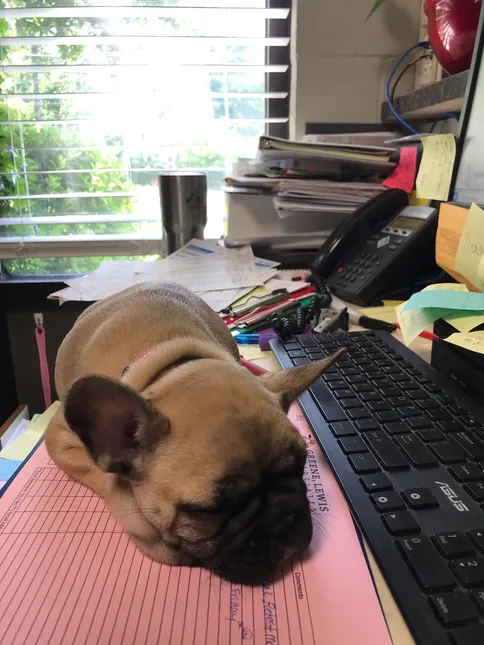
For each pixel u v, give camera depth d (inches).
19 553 19.5
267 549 18.4
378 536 18.1
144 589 17.9
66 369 32.7
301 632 15.7
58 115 63.5
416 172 50.6
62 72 61.8
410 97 55.5
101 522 21.4
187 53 63.1
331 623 15.9
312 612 16.3
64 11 59.4
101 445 21.0
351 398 28.3
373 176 57.2
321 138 58.6
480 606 15.0
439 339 31.7
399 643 14.8
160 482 20.2
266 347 38.6
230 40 62.1
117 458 21.3
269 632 15.8
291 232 58.4
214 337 32.8
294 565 18.4
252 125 67.9
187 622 16.3
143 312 31.5
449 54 48.1
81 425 20.3
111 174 66.4
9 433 51.4
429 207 47.8
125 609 16.9
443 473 21.4
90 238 66.6
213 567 18.7
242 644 15.4
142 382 24.8
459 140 42.9
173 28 62.4
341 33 60.9
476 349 24.6
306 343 36.8
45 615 16.7
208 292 47.4
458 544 17.2
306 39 60.9
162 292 35.7
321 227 58.5
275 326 39.1
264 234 58.3
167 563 19.4
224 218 62.9
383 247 47.9
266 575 17.9
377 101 63.9
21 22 60.7
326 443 24.0
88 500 23.0
